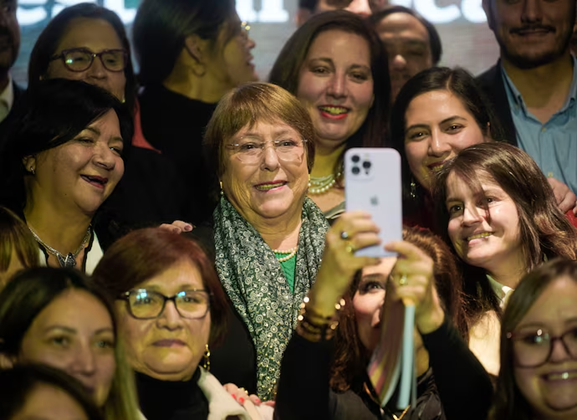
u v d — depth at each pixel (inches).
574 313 90.7
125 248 96.4
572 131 150.5
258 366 109.3
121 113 120.0
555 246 112.7
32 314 84.8
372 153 91.3
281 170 115.4
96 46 139.6
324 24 145.0
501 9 151.7
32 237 103.9
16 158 115.4
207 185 142.3
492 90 151.7
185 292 95.5
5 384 78.1
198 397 98.0
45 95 115.6
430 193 135.0
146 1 147.5
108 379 86.0
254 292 112.4
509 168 113.1
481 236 111.1
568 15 150.0
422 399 97.7
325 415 91.4
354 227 84.2
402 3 153.3
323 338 89.4
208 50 148.6
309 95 143.3
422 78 138.7
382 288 99.0
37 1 146.5
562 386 89.7
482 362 104.9
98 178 115.9
